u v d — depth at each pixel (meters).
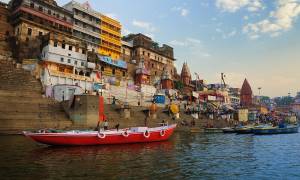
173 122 51.25
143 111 49.34
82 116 34.69
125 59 73.06
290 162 17.66
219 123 63.75
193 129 49.38
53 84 42.88
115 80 58.00
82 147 22.36
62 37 48.09
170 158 17.94
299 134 51.44
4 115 30.09
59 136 21.64
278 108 169.12
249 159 18.59
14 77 38.50
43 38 47.16
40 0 51.16
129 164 15.43
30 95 36.97
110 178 12.05
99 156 18.06
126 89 55.59
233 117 83.88
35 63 43.28
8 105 31.97
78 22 58.88
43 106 35.34
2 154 17.48
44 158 16.67
